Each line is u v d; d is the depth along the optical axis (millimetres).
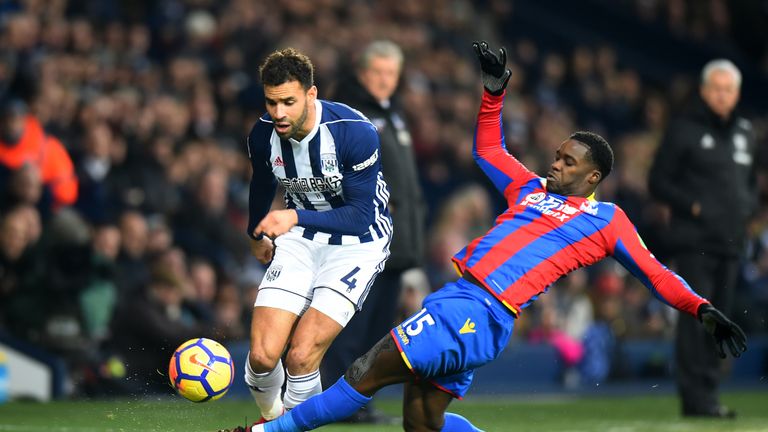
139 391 33125
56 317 33281
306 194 19312
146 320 33375
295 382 18922
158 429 23781
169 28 52875
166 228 37812
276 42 54562
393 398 35281
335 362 25438
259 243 20656
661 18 83062
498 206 53500
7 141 36281
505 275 17359
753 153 29047
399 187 26016
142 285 33906
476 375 39938
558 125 62656
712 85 28078
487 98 19094
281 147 18891
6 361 31641
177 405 27578
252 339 18953
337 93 26516
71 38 47781
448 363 17109
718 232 27875
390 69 26000
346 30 59156
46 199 36781
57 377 31984
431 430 17781
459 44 68750
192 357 18641
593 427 26969
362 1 65000
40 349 32719
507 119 56250
